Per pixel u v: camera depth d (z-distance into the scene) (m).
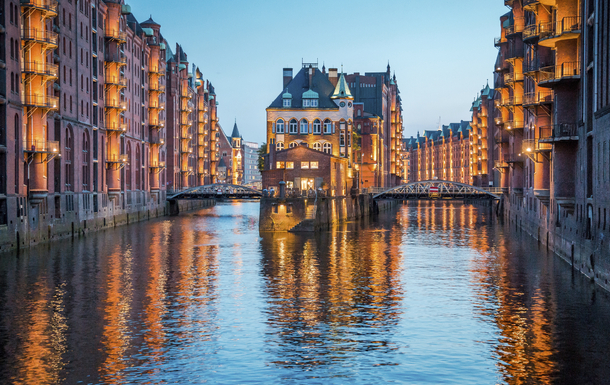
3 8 57.91
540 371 26.64
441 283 45.28
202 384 25.42
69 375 26.33
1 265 52.53
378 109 170.00
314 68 124.75
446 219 111.81
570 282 44.12
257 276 48.34
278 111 120.56
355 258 58.09
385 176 180.88
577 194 48.19
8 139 58.19
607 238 39.09
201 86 171.62
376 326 33.69
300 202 83.81
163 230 87.44
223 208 162.00
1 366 27.33
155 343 30.62
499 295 40.91
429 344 30.44
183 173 144.88
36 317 35.47
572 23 47.97
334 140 120.06
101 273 49.38
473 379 25.86
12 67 59.66
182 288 43.56
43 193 64.25
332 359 28.33
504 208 113.88
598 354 28.66
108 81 92.31
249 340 31.14
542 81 49.06
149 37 119.44
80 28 80.44
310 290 42.97
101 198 88.88
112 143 93.06
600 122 40.38
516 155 83.25
